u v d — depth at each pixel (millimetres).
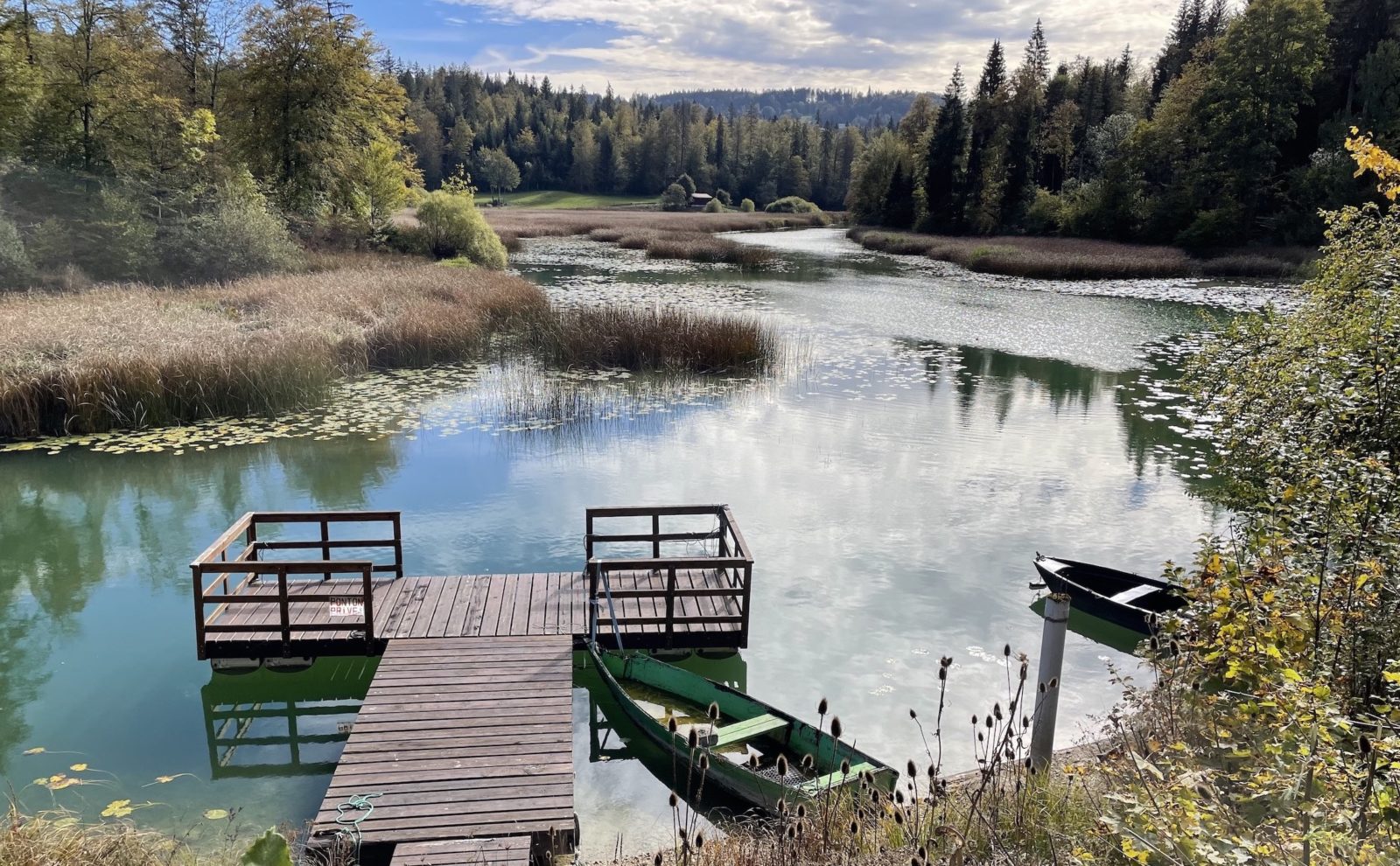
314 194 34750
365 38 35250
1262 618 4840
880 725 6664
